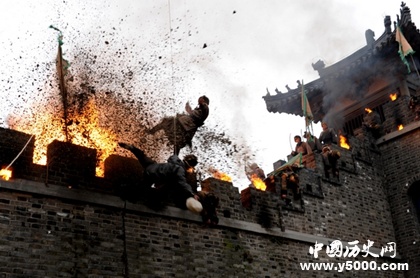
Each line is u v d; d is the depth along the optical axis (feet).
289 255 56.75
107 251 43.62
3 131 42.32
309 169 64.80
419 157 72.18
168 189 47.80
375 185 72.43
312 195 63.10
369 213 68.95
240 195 55.42
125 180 47.19
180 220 49.44
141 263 45.09
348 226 65.10
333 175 67.36
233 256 51.75
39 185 42.19
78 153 45.39
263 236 55.47
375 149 76.02
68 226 42.50
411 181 71.82
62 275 40.65
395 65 81.25
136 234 45.93
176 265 47.16
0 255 38.73
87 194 44.27
